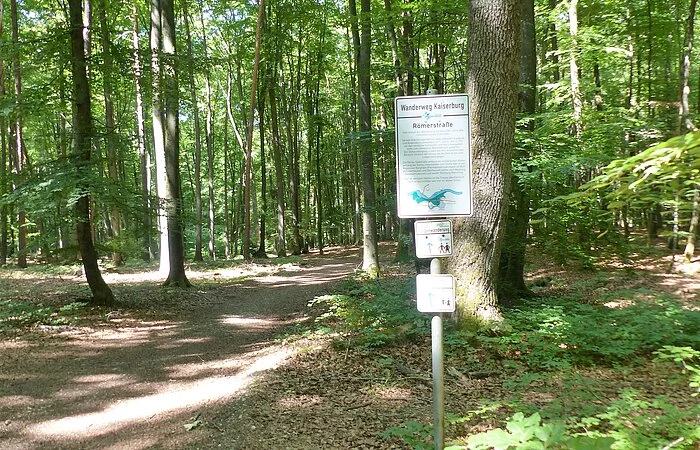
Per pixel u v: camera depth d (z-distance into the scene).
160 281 16.86
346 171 38.47
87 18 14.83
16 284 15.38
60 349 8.43
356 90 28.31
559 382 5.32
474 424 4.43
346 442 4.57
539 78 22.03
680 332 6.31
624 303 9.48
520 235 9.59
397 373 6.22
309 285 16.12
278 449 4.56
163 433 5.12
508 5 6.68
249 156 18.61
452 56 20.05
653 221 19.30
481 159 6.88
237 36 25.30
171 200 12.91
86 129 11.46
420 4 12.77
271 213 36.31
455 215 2.94
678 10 17.27
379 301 9.08
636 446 2.61
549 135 10.30
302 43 30.22
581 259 10.41
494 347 6.35
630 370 5.53
